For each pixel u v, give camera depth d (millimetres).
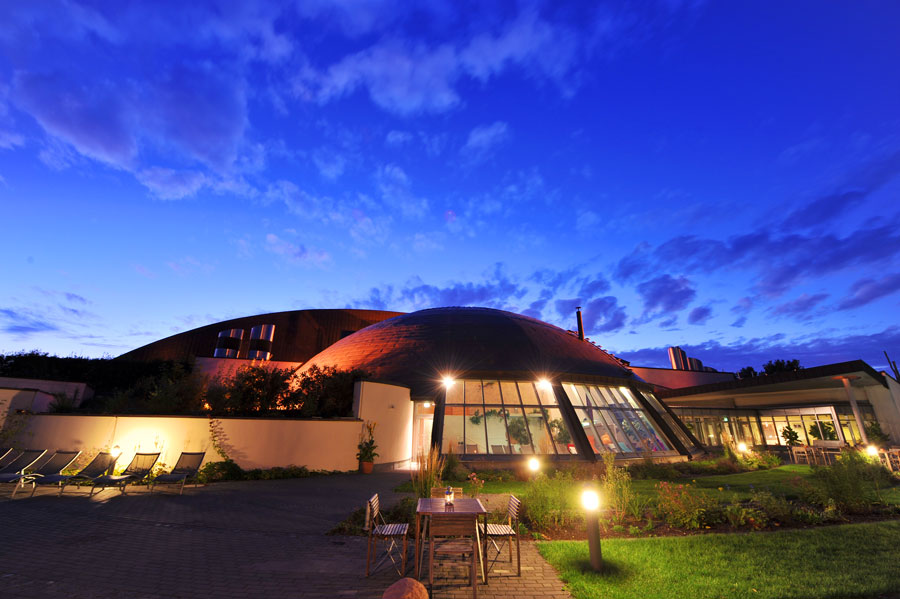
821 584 6086
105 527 8562
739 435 40062
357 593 5730
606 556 7273
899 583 6066
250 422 16734
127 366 30359
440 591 5922
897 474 16156
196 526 8898
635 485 16500
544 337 31734
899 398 28703
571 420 23359
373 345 31094
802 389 31547
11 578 5836
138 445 15250
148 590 5629
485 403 24062
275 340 48125
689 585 6055
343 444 18562
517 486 16047
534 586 6152
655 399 32219
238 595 5578
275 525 9195
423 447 24031
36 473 12656
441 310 36875
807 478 16750
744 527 9383
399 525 6977
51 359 29016
